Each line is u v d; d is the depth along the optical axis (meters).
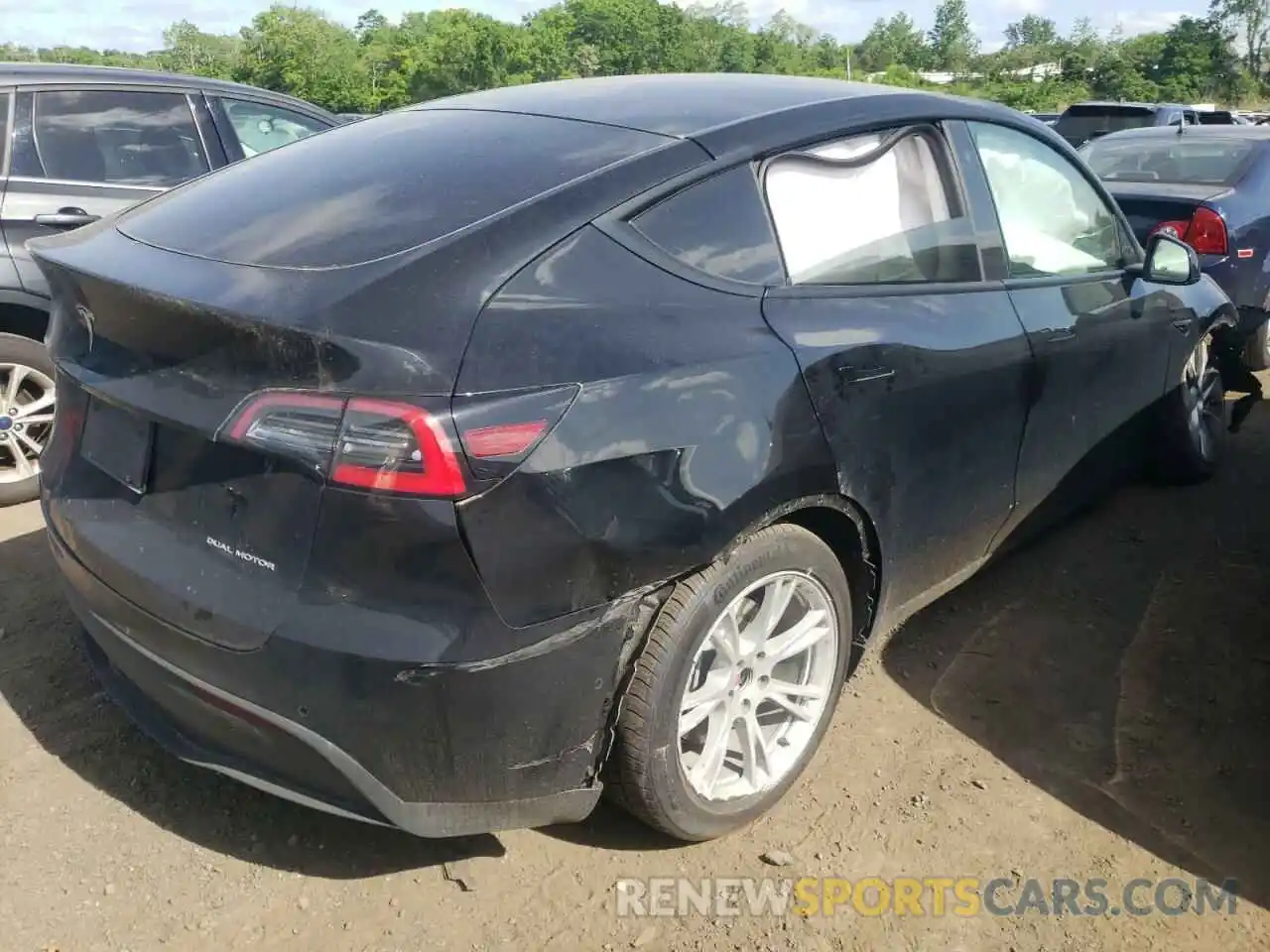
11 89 4.77
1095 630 3.67
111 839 2.65
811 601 2.72
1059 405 3.53
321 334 2.05
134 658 2.43
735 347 2.44
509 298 2.21
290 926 2.41
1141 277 3.95
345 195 2.57
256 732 2.25
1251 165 6.65
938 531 3.12
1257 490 4.84
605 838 2.71
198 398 2.22
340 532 2.09
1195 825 2.75
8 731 3.04
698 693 2.54
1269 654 3.52
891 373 2.78
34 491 4.67
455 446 2.03
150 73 5.29
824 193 2.84
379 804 2.21
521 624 2.13
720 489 2.34
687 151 2.62
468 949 2.36
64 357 2.64
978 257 3.24
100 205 4.93
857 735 3.09
